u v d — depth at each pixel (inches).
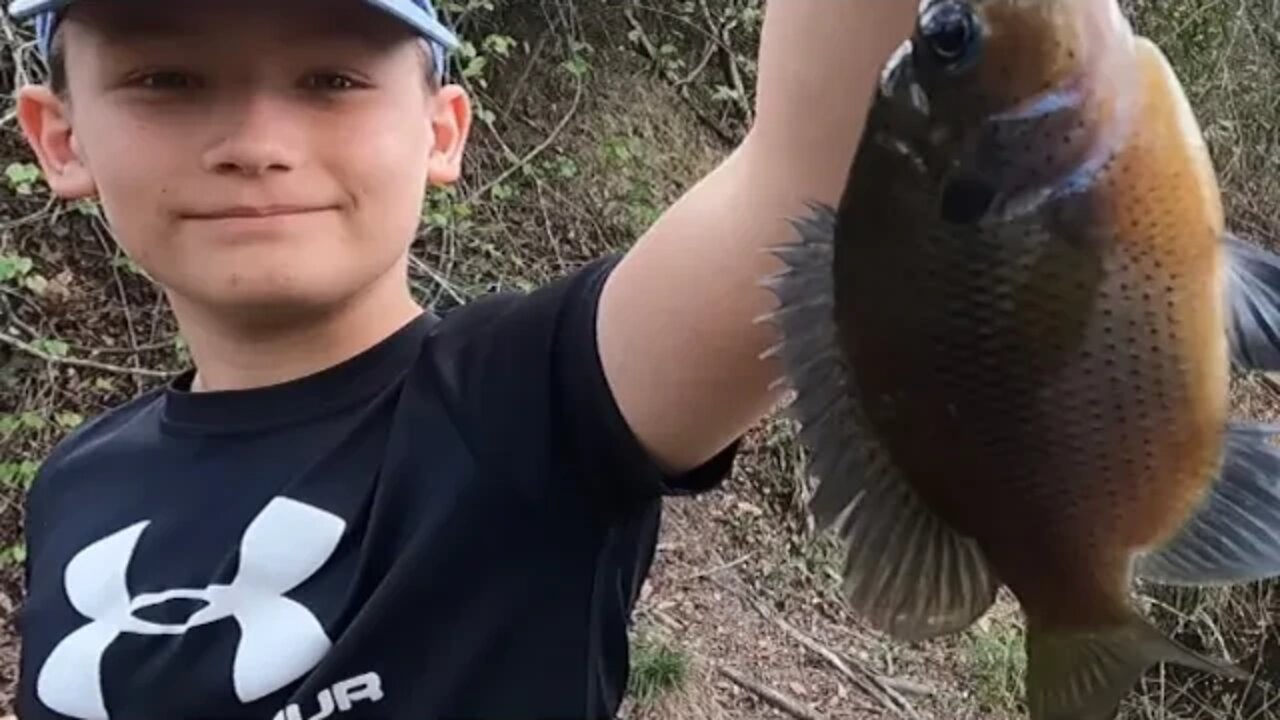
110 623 16.5
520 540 14.7
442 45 17.1
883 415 10.1
